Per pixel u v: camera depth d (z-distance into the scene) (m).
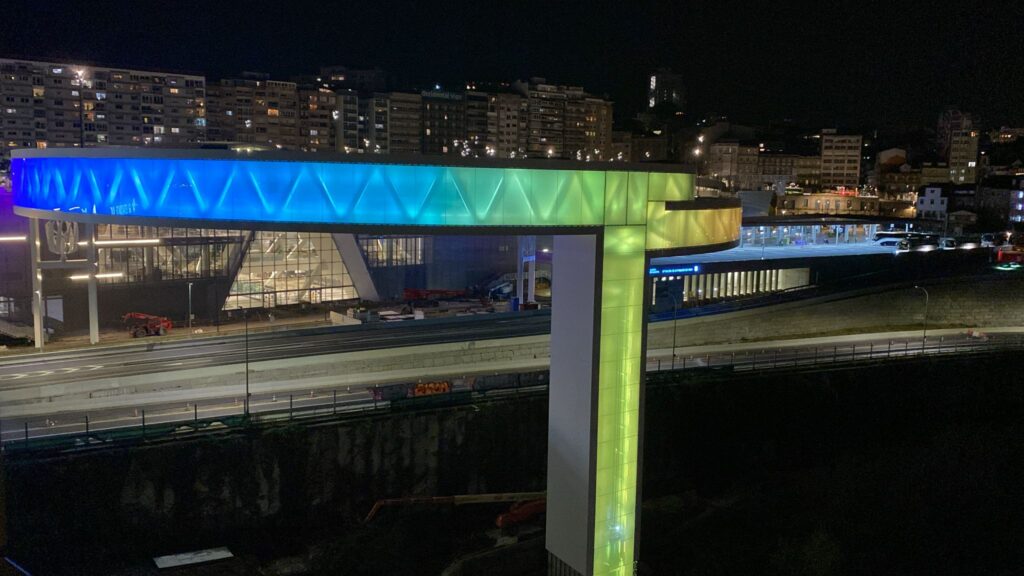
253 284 92.19
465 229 34.66
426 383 57.88
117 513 46.34
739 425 68.56
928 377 78.38
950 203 183.38
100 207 42.72
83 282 78.88
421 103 197.75
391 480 55.28
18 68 150.38
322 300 98.00
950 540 58.22
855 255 108.25
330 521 53.28
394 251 103.56
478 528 54.53
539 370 67.25
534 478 60.12
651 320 81.94
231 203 36.59
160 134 167.12
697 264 95.56
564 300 37.72
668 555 52.44
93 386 55.16
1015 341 89.62
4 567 32.16
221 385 59.16
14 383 55.12
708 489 65.00
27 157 50.62
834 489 64.31
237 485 50.03
